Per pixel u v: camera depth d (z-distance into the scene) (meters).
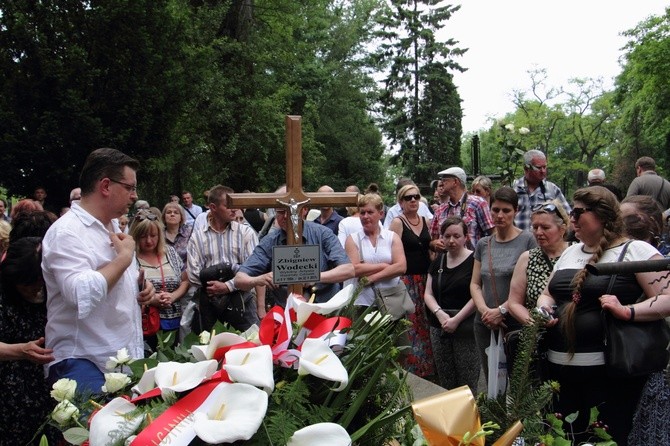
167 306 4.68
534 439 2.10
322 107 31.78
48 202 15.51
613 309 2.88
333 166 34.53
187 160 20.05
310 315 1.97
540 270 3.86
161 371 1.74
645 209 3.86
